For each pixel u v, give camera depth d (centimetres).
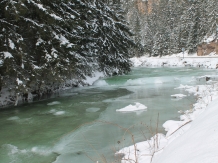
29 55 1016
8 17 913
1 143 555
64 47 1091
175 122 608
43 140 567
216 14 4047
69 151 491
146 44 5581
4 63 873
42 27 1018
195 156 179
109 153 462
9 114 852
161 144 430
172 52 5022
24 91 905
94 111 849
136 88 1397
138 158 381
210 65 2861
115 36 1991
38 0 1016
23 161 452
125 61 2117
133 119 712
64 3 1297
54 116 798
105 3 2130
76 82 1555
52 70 1014
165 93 1161
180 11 5588
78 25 1354
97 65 1912
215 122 251
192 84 1423
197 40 4488
